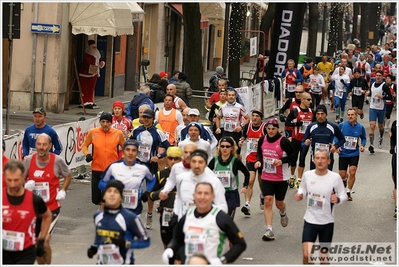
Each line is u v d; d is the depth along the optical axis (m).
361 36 128.50
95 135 25.55
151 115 26.02
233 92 32.31
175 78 41.56
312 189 19.94
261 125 28.44
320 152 19.89
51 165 20.42
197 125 24.31
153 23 69.25
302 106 32.81
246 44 101.31
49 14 47.59
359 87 50.47
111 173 21.08
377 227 26.94
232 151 22.86
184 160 19.78
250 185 28.05
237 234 15.46
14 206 16.62
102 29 48.00
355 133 30.75
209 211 15.62
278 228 26.42
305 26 162.12
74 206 28.41
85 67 51.41
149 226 25.55
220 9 69.38
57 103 48.28
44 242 17.38
